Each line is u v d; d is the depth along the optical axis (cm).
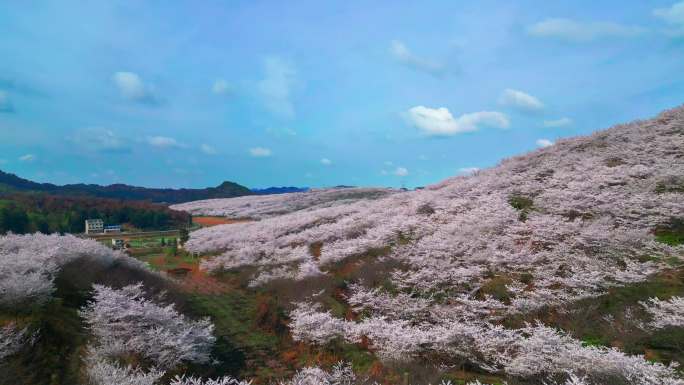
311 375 949
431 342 999
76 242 1714
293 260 2148
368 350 1159
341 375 977
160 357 975
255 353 1238
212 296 1859
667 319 834
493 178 2325
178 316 1298
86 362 943
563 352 780
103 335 1018
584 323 977
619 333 911
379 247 1919
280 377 1077
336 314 1407
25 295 1052
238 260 2419
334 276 1742
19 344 899
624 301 1023
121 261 1803
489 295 1202
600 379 721
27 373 866
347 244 2069
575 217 1523
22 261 1223
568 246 1285
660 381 680
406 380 892
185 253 3189
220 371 1108
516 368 818
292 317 1398
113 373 830
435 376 904
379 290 1468
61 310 1169
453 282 1339
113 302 1076
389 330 1102
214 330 1401
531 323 1062
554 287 1173
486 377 915
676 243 1221
